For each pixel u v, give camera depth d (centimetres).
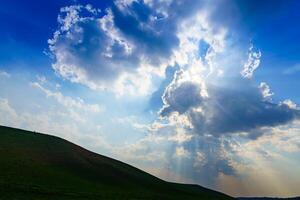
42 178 6625
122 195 6788
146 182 10044
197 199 9212
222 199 10875
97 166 10025
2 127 11088
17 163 7362
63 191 5691
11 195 4619
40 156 8950
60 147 10812
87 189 6612
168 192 9244
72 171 8506
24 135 10831
